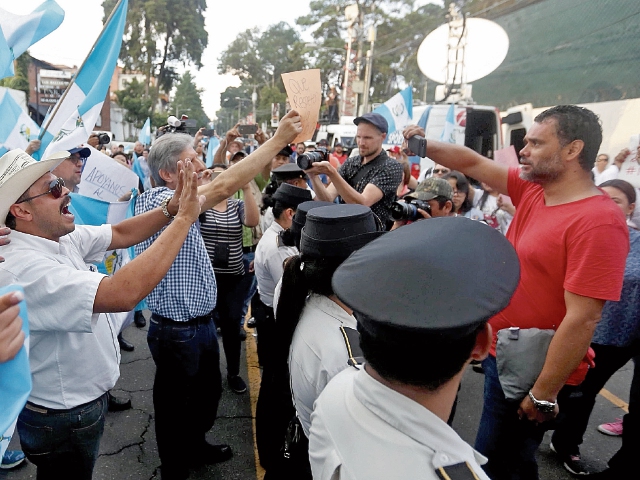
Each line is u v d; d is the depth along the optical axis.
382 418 0.81
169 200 2.01
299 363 1.46
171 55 43.44
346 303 0.78
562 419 2.58
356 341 1.36
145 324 4.77
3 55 1.91
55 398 1.60
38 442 1.64
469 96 9.03
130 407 3.32
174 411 2.38
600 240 1.64
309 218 1.48
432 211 2.92
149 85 43.66
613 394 3.72
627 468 2.50
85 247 1.87
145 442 2.94
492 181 2.28
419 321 0.71
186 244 2.25
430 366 0.77
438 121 7.59
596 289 1.64
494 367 1.94
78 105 2.48
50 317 1.37
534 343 1.76
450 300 0.72
